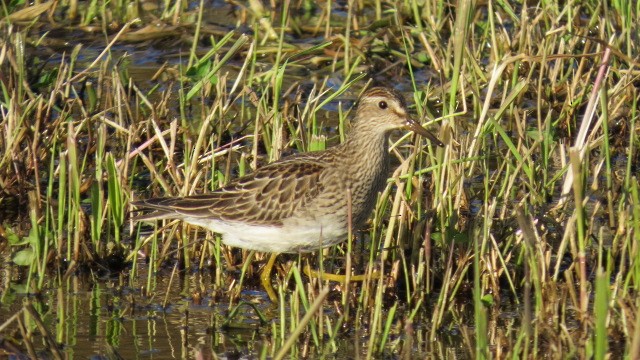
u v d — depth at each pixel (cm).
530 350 980
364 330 1039
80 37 1842
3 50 1477
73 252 1173
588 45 1650
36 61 1672
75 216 1166
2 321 1034
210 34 1850
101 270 1177
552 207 1234
